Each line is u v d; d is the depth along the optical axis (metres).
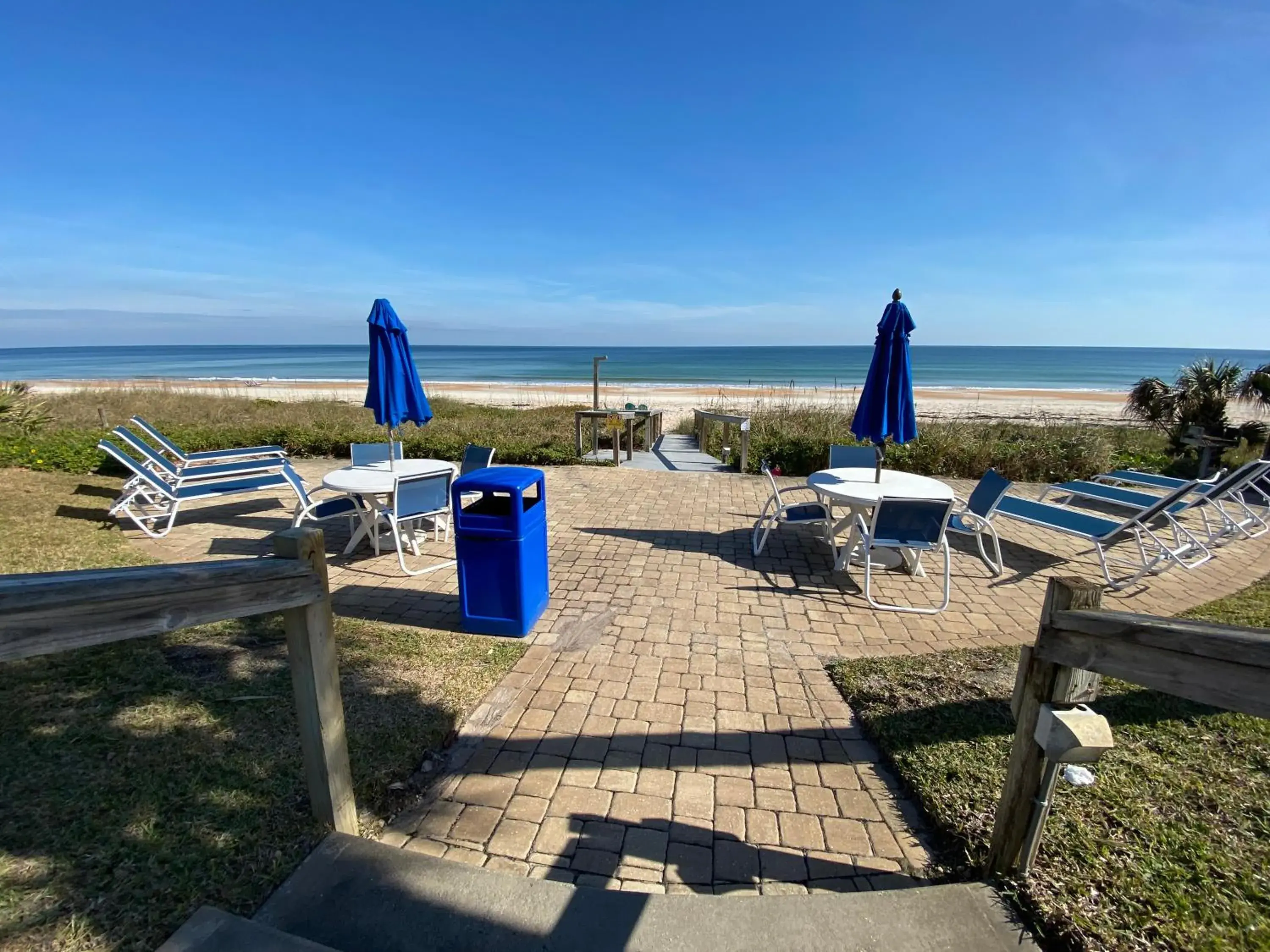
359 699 2.80
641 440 11.53
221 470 6.86
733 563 4.97
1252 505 7.03
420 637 3.51
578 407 16.81
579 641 3.56
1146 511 4.50
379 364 5.04
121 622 1.33
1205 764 2.35
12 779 2.16
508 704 2.89
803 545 5.45
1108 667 1.42
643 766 2.45
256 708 2.64
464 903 1.71
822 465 8.70
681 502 6.93
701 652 3.45
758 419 11.41
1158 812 2.10
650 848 2.04
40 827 1.94
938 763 2.39
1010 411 21.75
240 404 16.25
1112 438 9.62
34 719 2.52
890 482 4.95
